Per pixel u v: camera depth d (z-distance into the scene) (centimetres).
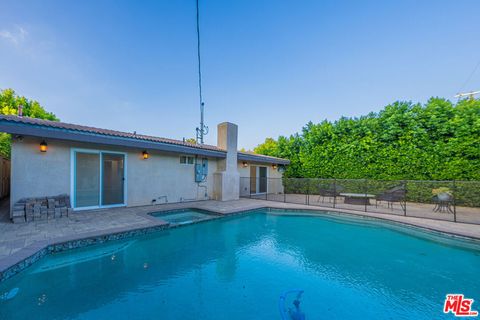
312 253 512
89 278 375
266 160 1390
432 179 983
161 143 837
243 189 1331
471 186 891
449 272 425
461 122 917
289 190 1536
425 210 856
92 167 736
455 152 932
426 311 308
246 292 349
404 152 1052
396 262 465
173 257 474
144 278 383
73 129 631
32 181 616
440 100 999
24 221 561
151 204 889
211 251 514
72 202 689
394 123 1077
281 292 352
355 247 551
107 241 482
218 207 879
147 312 296
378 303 326
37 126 568
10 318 279
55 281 362
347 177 1251
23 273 344
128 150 827
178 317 288
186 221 707
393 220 698
